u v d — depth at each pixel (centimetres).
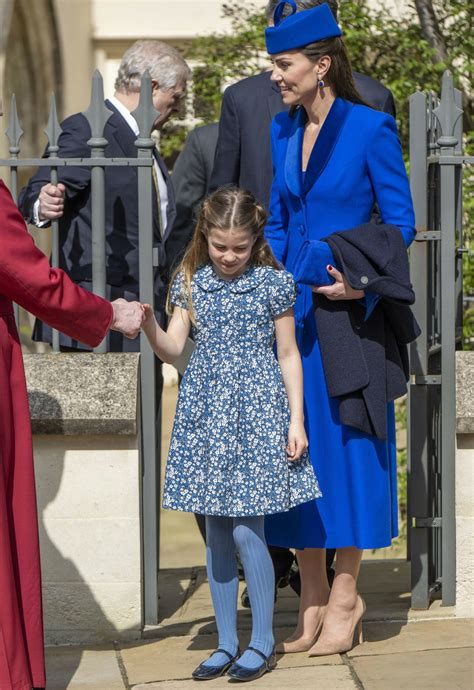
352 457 781
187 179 1049
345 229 788
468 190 1304
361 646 822
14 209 691
